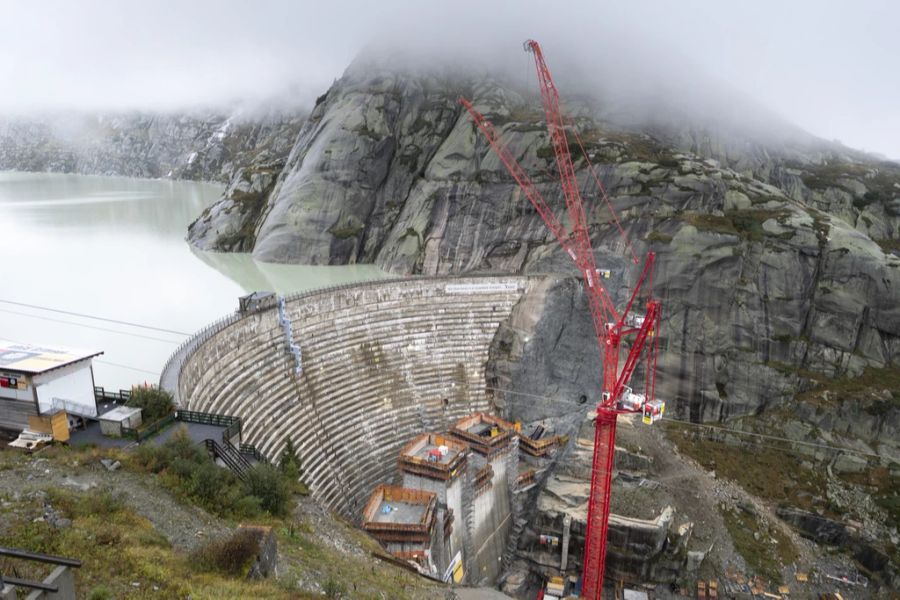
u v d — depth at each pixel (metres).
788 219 122.44
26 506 33.09
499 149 139.88
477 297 111.56
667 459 106.00
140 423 50.59
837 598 86.44
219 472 43.56
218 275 128.25
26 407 47.16
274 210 148.88
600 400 114.06
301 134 172.88
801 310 117.25
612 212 126.50
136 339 90.88
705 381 115.50
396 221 149.00
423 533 63.28
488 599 51.44
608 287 115.25
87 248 150.50
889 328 115.88
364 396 95.12
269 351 84.81
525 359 106.88
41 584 19.83
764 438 111.69
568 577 89.25
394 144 153.38
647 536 86.69
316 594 33.72
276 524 43.06
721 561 90.06
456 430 87.38
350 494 82.88
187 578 29.95
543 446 98.19
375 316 101.88
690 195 124.44
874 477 104.69
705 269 115.75
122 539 31.80
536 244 130.25
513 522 91.94
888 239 153.12
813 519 97.06
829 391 113.38
